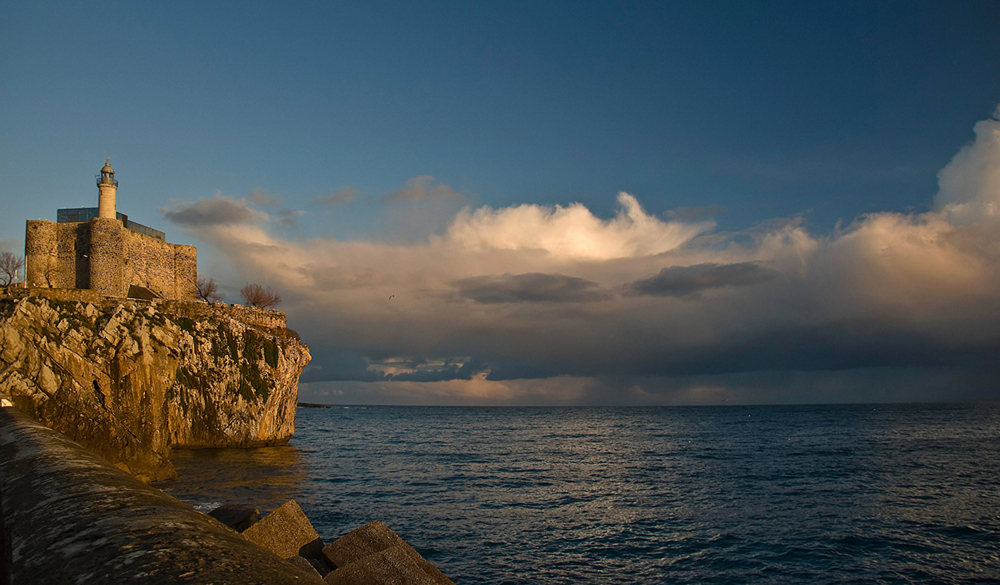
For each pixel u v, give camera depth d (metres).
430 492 37.00
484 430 121.62
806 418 167.62
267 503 30.95
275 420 60.19
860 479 42.59
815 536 25.89
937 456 57.81
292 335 69.25
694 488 39.25
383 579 9.52
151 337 48.53
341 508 30.70
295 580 2.36
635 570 21.19
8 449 6.12
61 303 46.28
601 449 70.81
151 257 66.31
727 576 20.66
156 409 47.62
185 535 2.72
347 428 129.75
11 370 40.84
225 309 60.84
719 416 199.38
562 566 21.44
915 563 22.12
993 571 21.25
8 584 2.37
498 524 27.91
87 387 43.44
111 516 3.11
